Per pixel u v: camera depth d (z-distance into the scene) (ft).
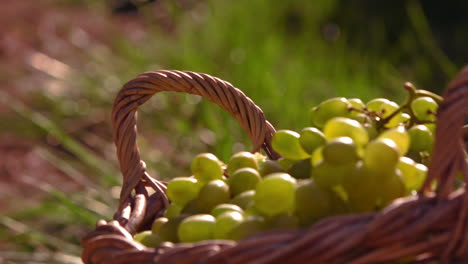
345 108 2.05
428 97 2.05
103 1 8.75
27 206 3.69
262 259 1.70
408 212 1.69
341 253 1.69
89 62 6.34
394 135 1.84
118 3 8.72
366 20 6.36
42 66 6.35
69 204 2.94
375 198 1.79
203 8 7.23
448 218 1.69
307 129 1.98
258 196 1.81
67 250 3.12
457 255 1.70
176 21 6.58
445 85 4.93
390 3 6.49
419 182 1.87
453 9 6.64
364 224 1.69
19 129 4.92
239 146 3.70
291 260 1.70
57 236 3.29
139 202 2.04
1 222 3.17
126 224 1.98
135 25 7.82
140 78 2.07
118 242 1.82
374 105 2.11
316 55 5.17
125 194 2.06
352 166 1.80
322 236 1.69
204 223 1.86
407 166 1.85
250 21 5.91
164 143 4.35
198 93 2.11
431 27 6.51
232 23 5.86
